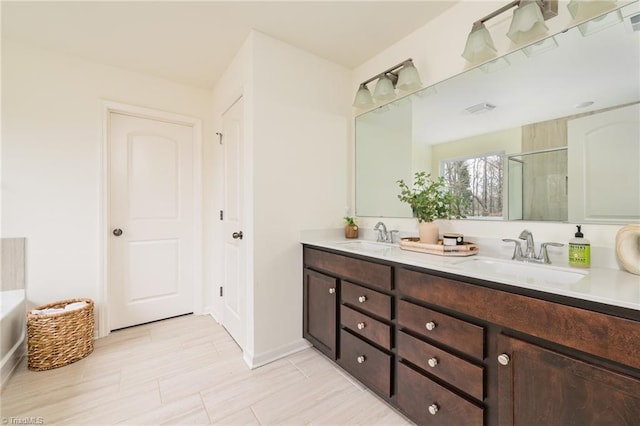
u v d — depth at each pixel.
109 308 2.29
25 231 1.96
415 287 1.26
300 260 2.05
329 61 2.20
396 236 1.97
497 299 0.97
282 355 1.94
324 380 1.67
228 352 2.00
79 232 2.14
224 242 2.43
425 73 1.78
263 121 1.86
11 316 1.74
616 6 1.11
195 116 2.68
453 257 1.37
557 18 1.24
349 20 1.73
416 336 1.26
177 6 1.60
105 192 2.23
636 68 1.08
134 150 2.43
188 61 2.21
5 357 1.67
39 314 1.77
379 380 1.41
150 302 2.51
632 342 0.70
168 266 2.59
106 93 2.25
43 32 1.84
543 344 0.87
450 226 1.68
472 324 1.05
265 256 1.88
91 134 2.18
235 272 2.19
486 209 1.51
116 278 2.34
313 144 2.11
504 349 0.95
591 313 0.77
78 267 2.14
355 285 1.58
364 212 2.26
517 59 1.38
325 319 1.81
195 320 2.58
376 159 2.14
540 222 1.32
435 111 1.73
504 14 1.40
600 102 1.15
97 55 2.12
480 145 1.53
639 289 0.81
